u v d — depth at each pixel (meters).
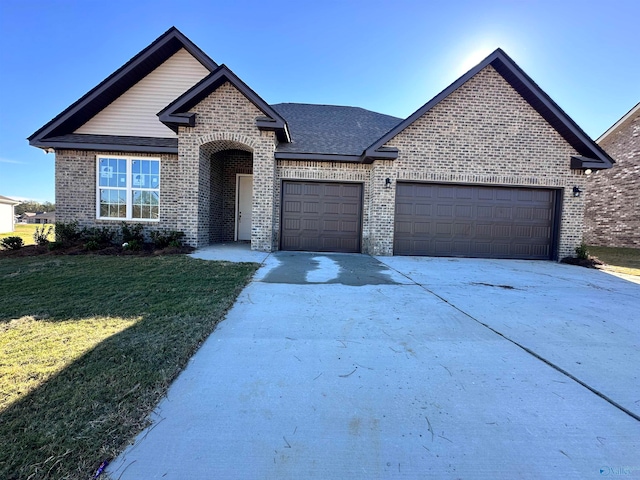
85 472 1.59
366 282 5.89
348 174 10.15
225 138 9.24
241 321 3.75
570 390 2.49
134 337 3.17
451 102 9.70
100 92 9.97
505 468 1.73
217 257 8.08
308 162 10.04
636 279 7.12
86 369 2.55
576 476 1.69
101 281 5.38
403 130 9.65
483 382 2.57
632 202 15.79
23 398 2.15
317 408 2.19
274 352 3.00
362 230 10.27
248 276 5.95
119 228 10.00
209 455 1.75
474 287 5.79
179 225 9.44
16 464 1.61
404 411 2.18
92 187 9.91
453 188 9.98
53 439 1.79
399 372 2.69
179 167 9.30
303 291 5.13
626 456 1.83
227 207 12.55
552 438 1.96
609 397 2.41
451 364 2.85
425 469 1.71
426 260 9.02
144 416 2.03
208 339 3.24
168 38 10.04
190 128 9.25
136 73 10.48
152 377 2.46
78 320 3.62
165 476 1.61
